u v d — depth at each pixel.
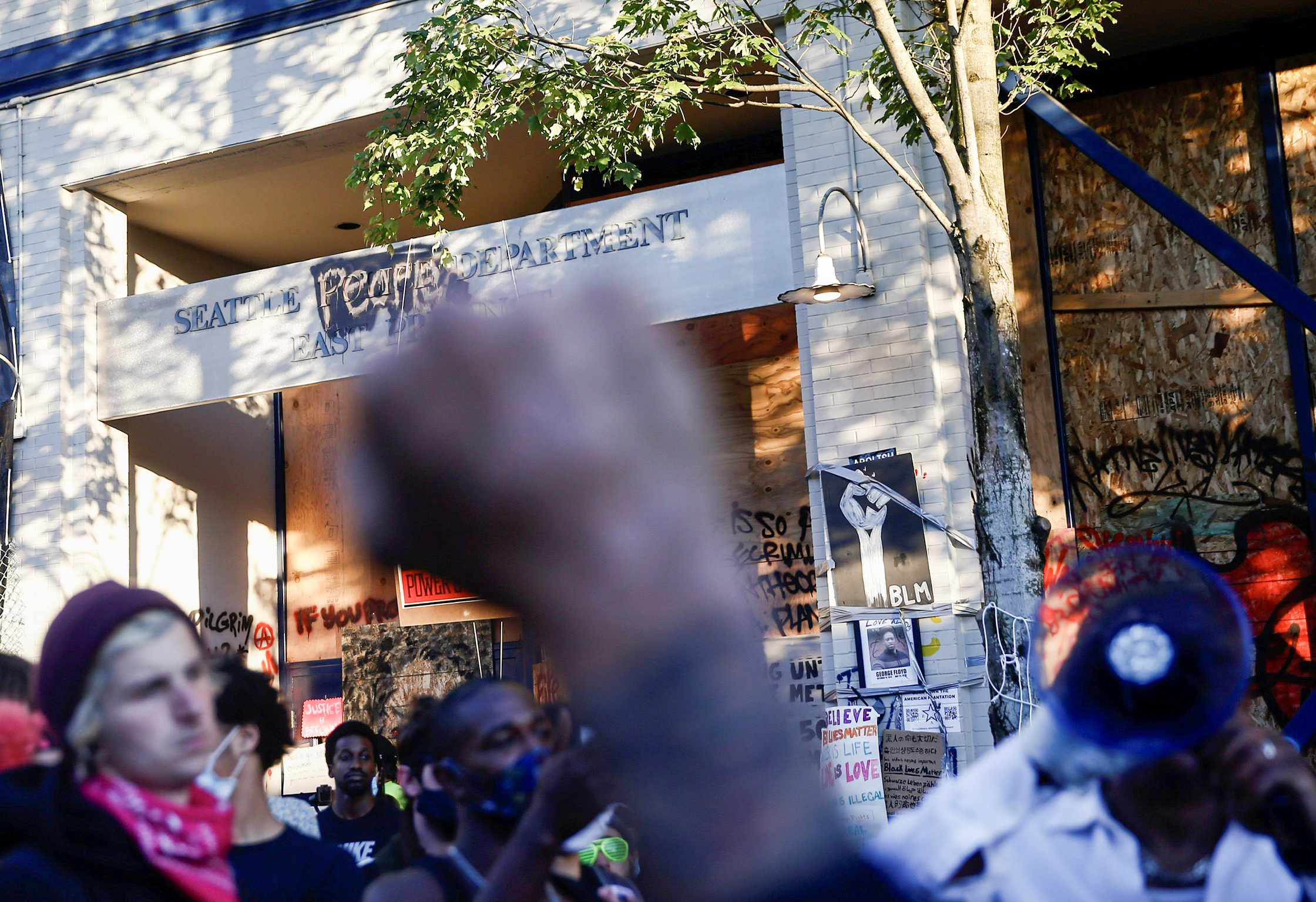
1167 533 9.05
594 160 7.01
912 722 7.64
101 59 10.74
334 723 11.30
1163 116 9.42
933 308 8.17
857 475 7.97
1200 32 9.19
